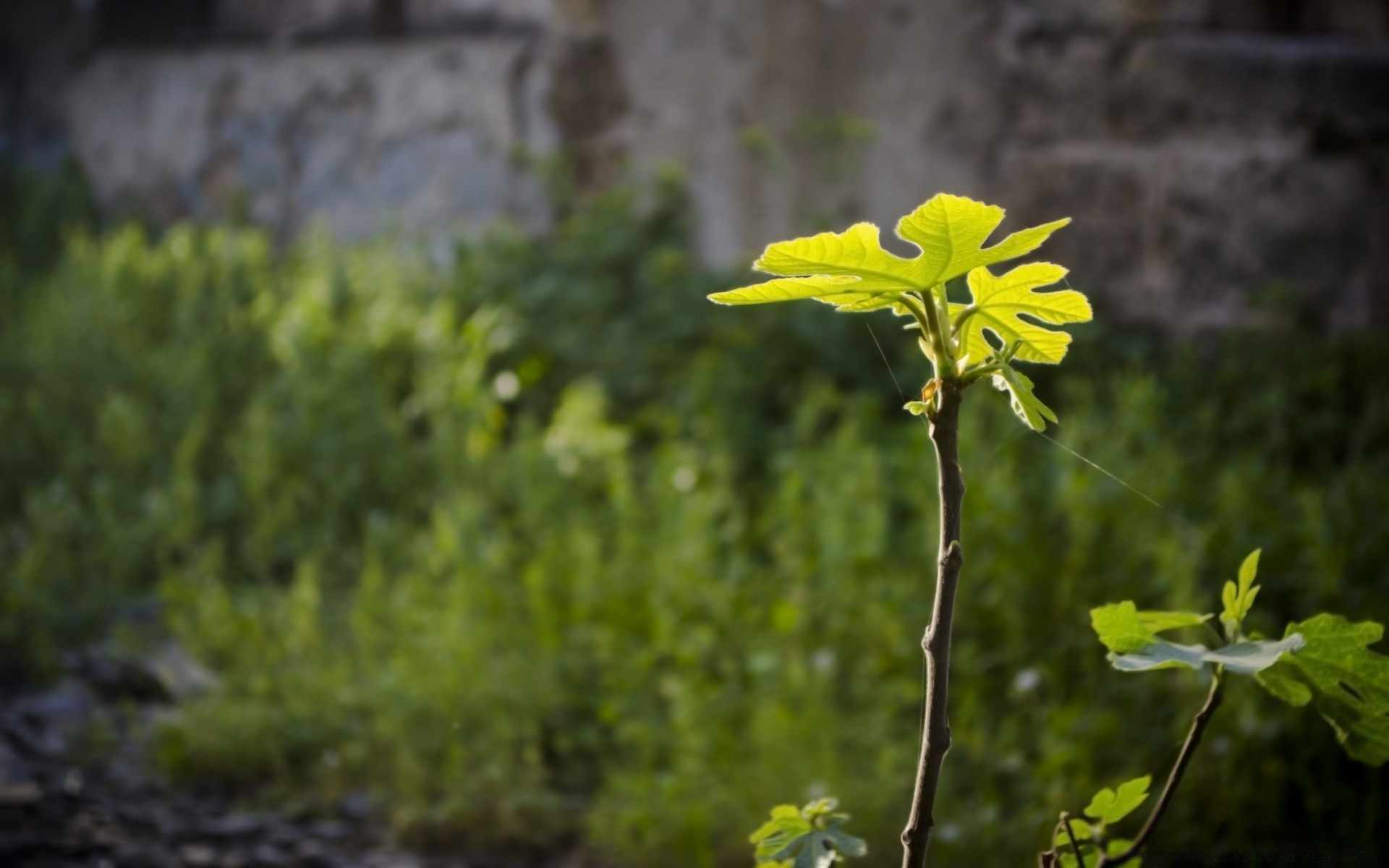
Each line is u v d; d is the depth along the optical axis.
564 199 6.82
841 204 6.80
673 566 3.92
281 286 6.71
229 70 8.51
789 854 1.11
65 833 2.89
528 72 7.03
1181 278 6.15
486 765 3.19
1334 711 1.05
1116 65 6.49
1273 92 6.12
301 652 3.79
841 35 6.77
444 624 3.69
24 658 3.95
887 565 3.70
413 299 6.24
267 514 4.54
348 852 2.98
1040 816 2.53
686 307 6.12
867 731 3.07
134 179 9.08
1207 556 3.03
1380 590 3.02
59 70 9.75
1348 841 2.38
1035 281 0.95
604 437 4.99
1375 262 5.78
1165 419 4.24
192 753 3.35
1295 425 4.77
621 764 3.33
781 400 5.61
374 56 7.75
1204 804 2.43
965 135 6.66
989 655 3.12
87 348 5.54
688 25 6.87
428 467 4.98
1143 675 2.79
